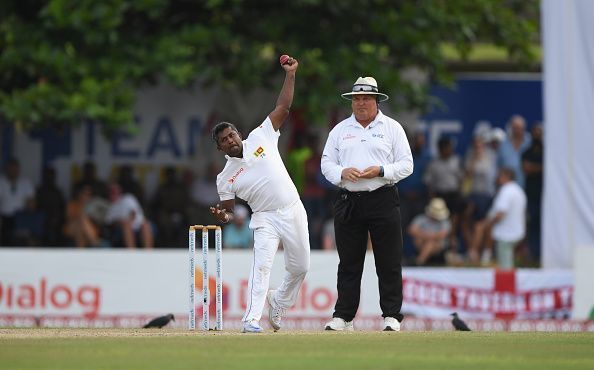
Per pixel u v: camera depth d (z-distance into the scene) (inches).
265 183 1357.0
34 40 2615.7
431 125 2945.4
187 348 1143.6
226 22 2785.4
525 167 2817.4
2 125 2827.3
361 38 2790.4
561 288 2304.4
